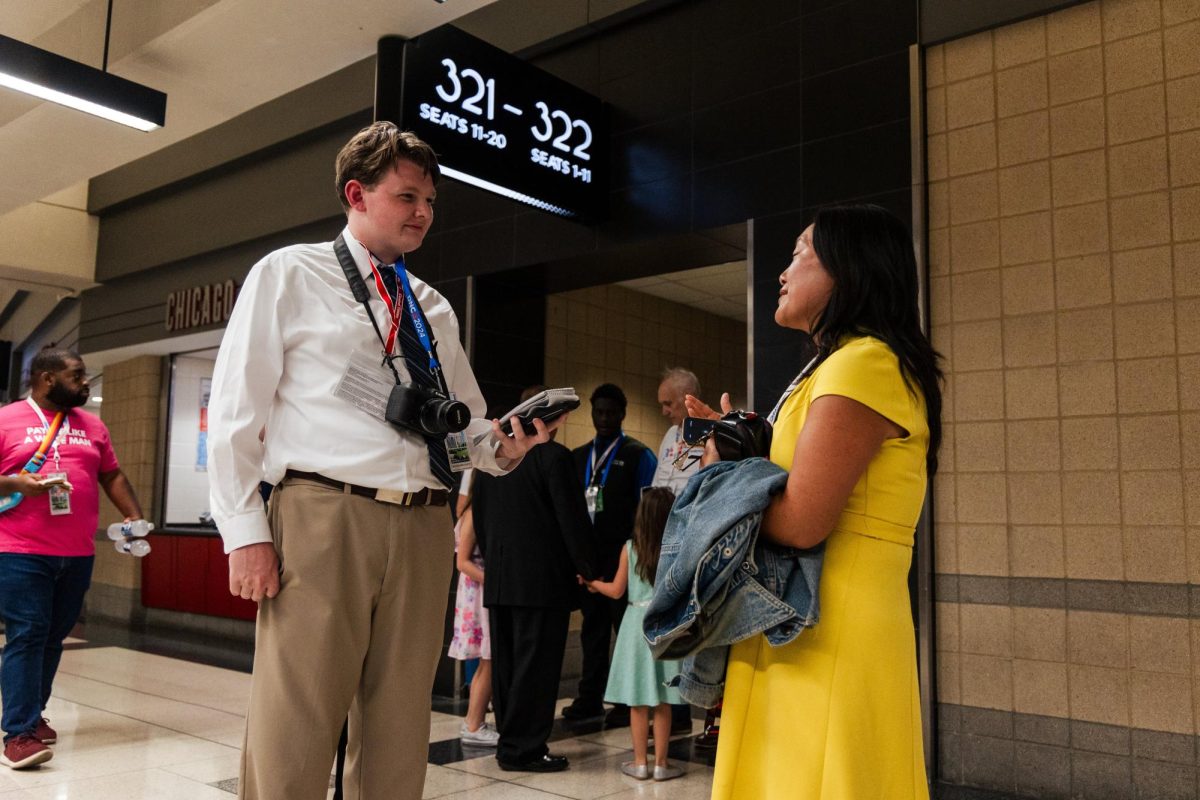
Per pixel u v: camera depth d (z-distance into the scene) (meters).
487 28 5.59
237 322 1.60
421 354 1.73
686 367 7.76
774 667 1.28
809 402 1.34
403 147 1.71
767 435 1.42
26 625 3.72
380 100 4.61
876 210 1.40
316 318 1.64
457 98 4.20
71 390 4.00
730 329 8.42
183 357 9.27
